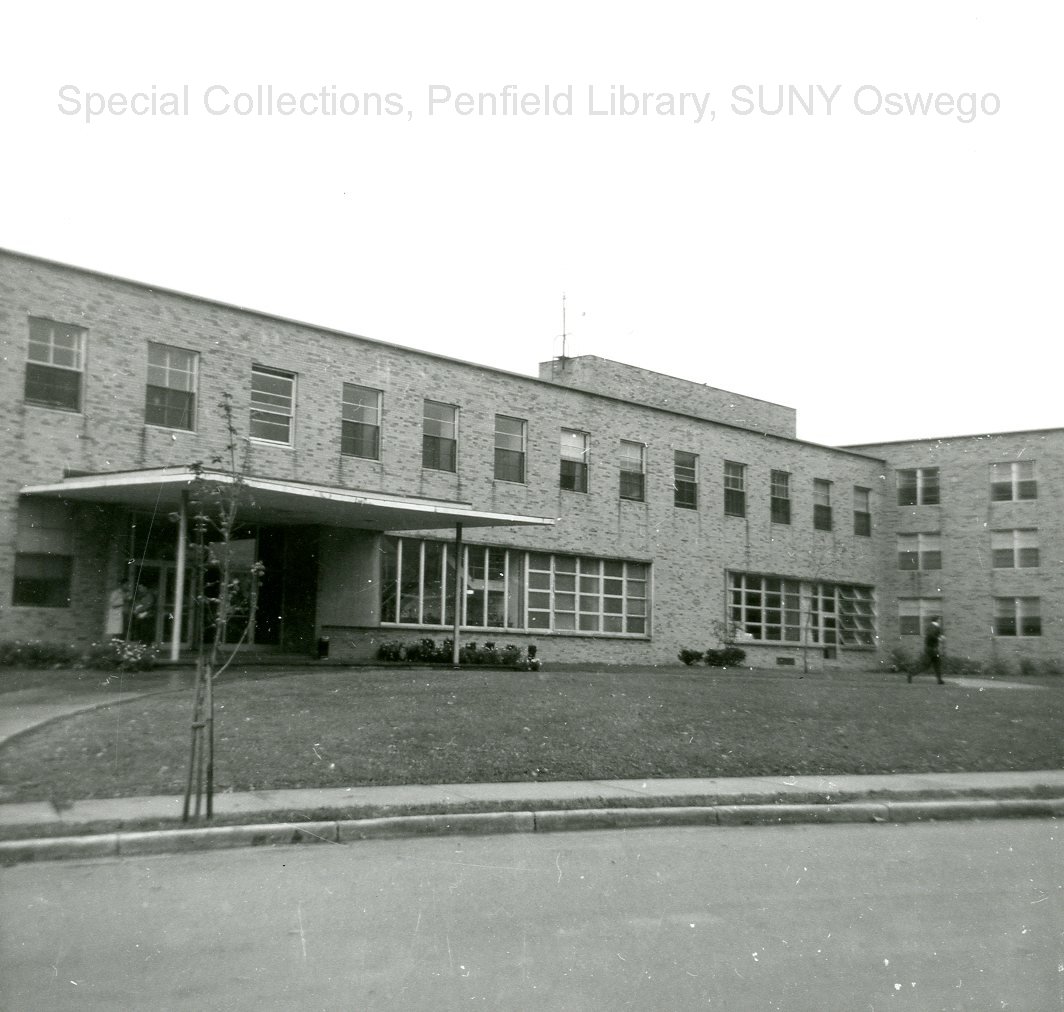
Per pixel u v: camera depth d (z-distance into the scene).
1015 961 6.50
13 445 22.56
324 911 7.29
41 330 23.27
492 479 33.31
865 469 49.19
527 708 16.52
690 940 6.78
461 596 32.06
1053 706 22.22
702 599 40.50
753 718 17.42
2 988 5.71
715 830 11.09
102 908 7.29
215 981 5.86
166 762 12.05
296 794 11.10
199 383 25.84
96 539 23.41
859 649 47.47
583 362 42.38
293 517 26.58
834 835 11.01
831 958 6.48
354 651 29.00
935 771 15.09
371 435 29.92
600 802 11.33
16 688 17.83
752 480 43.25
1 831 9.07
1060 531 46.94
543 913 7.34
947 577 48.75
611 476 37.53
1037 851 10.28
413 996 5.68
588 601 36.50
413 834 10.16
